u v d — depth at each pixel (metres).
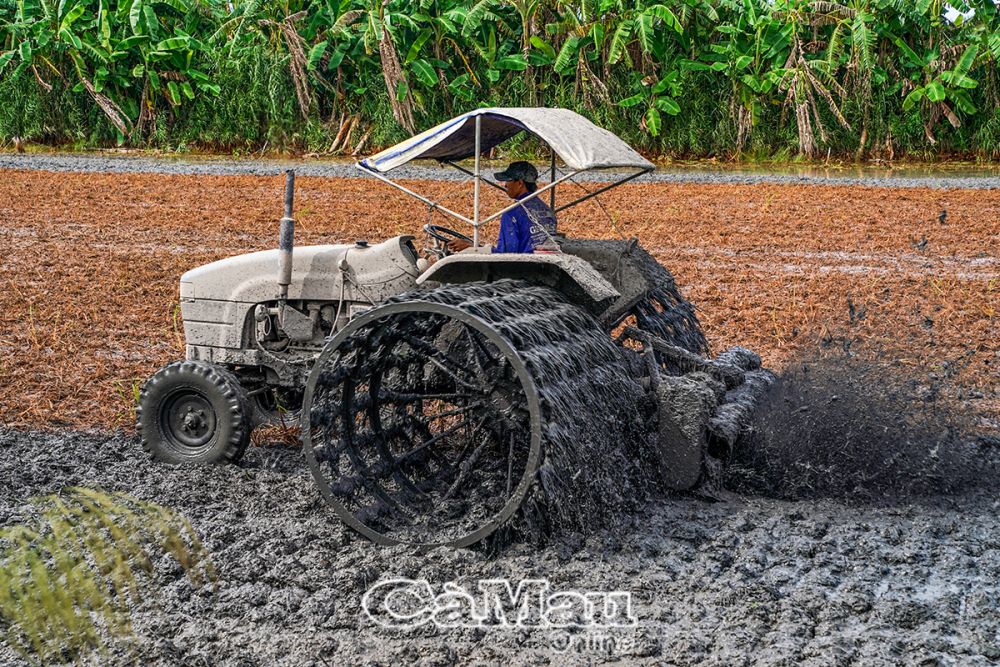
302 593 4.70
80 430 7.38
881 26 30.36
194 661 4.10
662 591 4.70
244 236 16.23
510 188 6.22
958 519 5.65
